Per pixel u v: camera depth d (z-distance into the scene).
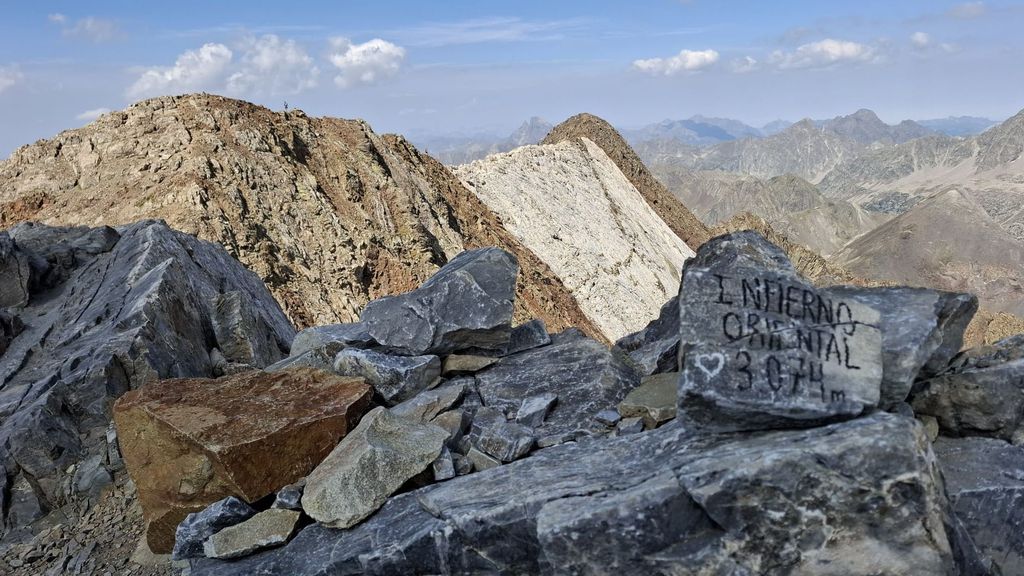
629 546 1.14
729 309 1.31
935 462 1.14
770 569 1.11
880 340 1.27
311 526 1.46
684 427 1.35
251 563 1.42
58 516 1.88
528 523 1.25
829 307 1.30
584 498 1.22
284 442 1.60
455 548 1.29
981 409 1.41
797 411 1.21
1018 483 1.28
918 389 1.48
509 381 1.87
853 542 1.09
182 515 1.60
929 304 1.36
